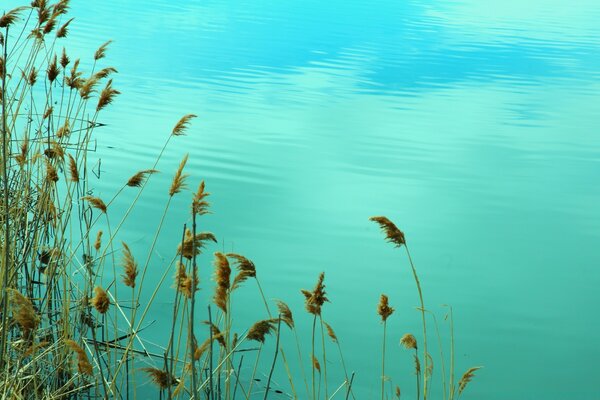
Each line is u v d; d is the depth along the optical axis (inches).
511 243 267.6
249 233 259.8
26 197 201.9
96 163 315.0
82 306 179.9
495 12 799.1
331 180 318.3
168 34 591.8
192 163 326.3
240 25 647.8
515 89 494.0
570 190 324.5
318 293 140.3
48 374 163.0
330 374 185.3
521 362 195.3
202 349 126.6
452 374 155.9
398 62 548.1
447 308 219.8
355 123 402.3
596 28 730.2
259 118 400.5
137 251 240.5
